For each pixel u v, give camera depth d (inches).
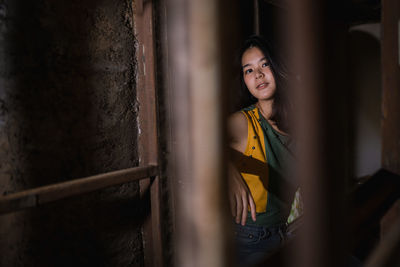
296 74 15.1
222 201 13.0
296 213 52.5
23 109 34.1
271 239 47.4
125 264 45.8
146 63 43.8
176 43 12.8
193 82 12.6
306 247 15.3
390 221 33.7
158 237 44.4
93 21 40.5
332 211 15.4
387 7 35.8
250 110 51.1
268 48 50.3
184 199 13.3
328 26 14.8
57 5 36.5
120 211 44.8
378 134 139.4
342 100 15.5
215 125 12.7
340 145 15.5
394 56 34.2
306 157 15.1
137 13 44.8
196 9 12.3
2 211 25.7
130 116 46.0
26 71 34.1
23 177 34.4
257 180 47.9
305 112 14.9
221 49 12.5
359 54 133.0
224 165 13.0
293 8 14.7
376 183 28.7
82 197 40.0
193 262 13.4
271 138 48.6
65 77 37.8
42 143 35.9
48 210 36.6
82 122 39.9
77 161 39.6
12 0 32.5
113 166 44.0
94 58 40.9
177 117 13.1
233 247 13.5
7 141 32.9
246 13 90.3
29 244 35.3
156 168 43.2
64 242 38.5
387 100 35.5
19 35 33.3
